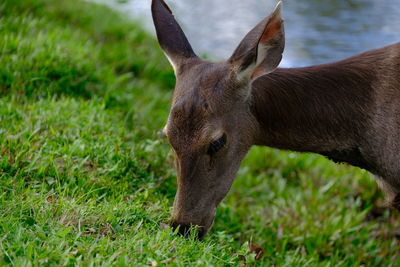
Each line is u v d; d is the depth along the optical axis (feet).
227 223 32.78
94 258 21.31
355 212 37.50
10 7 50.11
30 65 39.14
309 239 34.24
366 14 65.82
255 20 66.59
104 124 34.83
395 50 28.43
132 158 32.17
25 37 42.60
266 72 25.96
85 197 27.53
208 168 25.55
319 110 27.86
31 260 20.70
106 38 53.06
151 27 60.70
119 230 24.86
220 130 25.38
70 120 34.01
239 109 26.25
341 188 40.06
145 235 24.12
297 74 28.12
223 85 25.58
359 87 28.04
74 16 54.13
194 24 64.85
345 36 59.26
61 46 42.47
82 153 30.83
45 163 29.17
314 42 57.52
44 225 23.59
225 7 71.00
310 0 71.61
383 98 27.81
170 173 33.32
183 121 25.00
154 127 39.34
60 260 20.95
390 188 29.25
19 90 37.14
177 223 25.64
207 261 22.88
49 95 36.37
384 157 28.17
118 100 40.65
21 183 26.84
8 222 23.08
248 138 27.07
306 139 28.14
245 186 40.11
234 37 61.62
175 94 25.86
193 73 26.09
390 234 36.40
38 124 32.42
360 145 28.43
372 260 33.68
